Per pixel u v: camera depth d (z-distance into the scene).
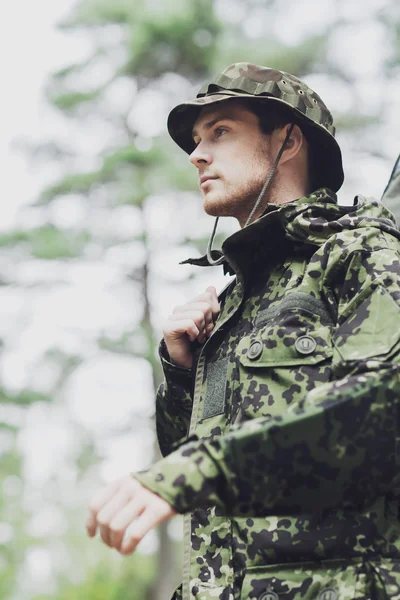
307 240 2.46
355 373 2.08
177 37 20.12
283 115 2.75
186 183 19.45
